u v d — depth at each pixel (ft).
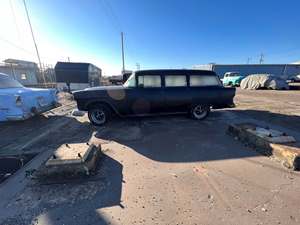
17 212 7.60
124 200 8.15
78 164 9.90
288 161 10.66
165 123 20.68
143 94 19.36
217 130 18.02
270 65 122.42
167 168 10.85
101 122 19.94
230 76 94.02
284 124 20.07
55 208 7.77
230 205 7.70
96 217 7.22
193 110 21.26
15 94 17.19
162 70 20.10
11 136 17.13
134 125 20.03
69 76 59.72
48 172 9.77
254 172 10.23
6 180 9.96
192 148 13.73
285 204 7.72
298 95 48.08
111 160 11.98
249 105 33.01
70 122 21.81
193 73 20.67
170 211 7.44
